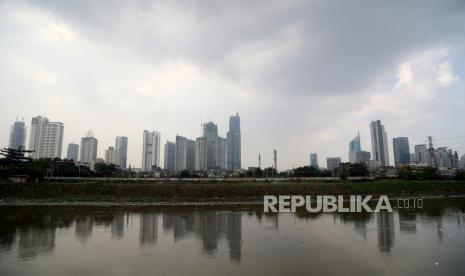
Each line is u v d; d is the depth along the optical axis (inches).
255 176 5452.8
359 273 941.8
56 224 1833.2
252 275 923.4
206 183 3622.0
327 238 1459.2
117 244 1330.0
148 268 987.9
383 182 3944.4
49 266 1007.6
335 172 5516.7
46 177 3693.4
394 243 1352.1
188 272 949.8
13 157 3880.4
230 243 1352.1
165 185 3314.5
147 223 1881.2
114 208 2625.5
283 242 1373.0
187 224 1852.9
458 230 1660.9
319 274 933.2
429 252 1191.6
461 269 979.9
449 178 4854.8
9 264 1028.5
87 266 1008.2
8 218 2055.9
